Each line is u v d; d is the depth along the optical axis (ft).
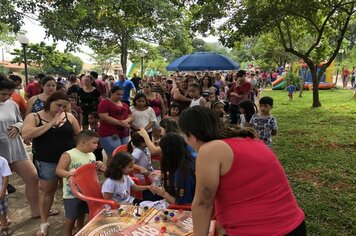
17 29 35.53
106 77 52.29
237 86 29.94
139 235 8.87
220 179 6.68
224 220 6.88
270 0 42.73
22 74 146.72
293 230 6.66
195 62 42.60
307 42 96.73
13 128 14.16
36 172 15.38
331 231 13.73
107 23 65.21
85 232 9.09
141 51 90.33
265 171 6.72
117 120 18.94
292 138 30.40
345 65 132.57
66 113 14.12
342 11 48.34
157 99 24.72
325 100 61.77
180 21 76.28
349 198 16.88
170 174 11.28
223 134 7.02
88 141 12.96
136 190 13.07
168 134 11.44
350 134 31.58
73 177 11.64
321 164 22.53
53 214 16.08
